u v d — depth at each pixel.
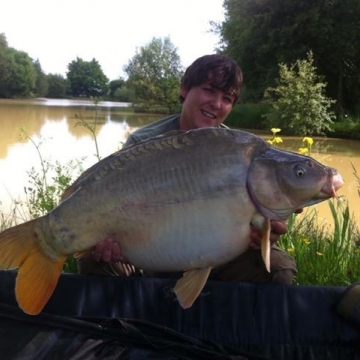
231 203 1.64
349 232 3.12
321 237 3.17
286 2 20.00
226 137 1.69
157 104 30.38
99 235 1.71
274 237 1.79
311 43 20.17
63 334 1.85
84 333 1.85
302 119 15.95
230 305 2.02
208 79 2.40
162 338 1.88
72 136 12.28
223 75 2.40
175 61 31.48
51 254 1.70
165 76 30.91
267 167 1.63
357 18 19.97
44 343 1.81
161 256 1.69
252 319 2.01
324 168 1.66
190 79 2.46
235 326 2.01
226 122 19.70
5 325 1.85
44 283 1.68
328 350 1.98
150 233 1.68
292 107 16.11
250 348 2.00
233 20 22.12
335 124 16.41
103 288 2.01
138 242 1.70
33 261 1.68
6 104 33.78
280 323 2.00
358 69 20.42
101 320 1.91
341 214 3.52
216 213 1.64
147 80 30.78
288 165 1.63
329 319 2.00
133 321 1.89
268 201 1.63
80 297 1.99
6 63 46.47
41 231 1.69
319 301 2.01
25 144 10.01
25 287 1.65
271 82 20.12
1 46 47.03
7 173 6.61
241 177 1.64
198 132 1.71
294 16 20.20
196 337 2.00
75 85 57.44
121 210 1.68
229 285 2.04
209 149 1.67
